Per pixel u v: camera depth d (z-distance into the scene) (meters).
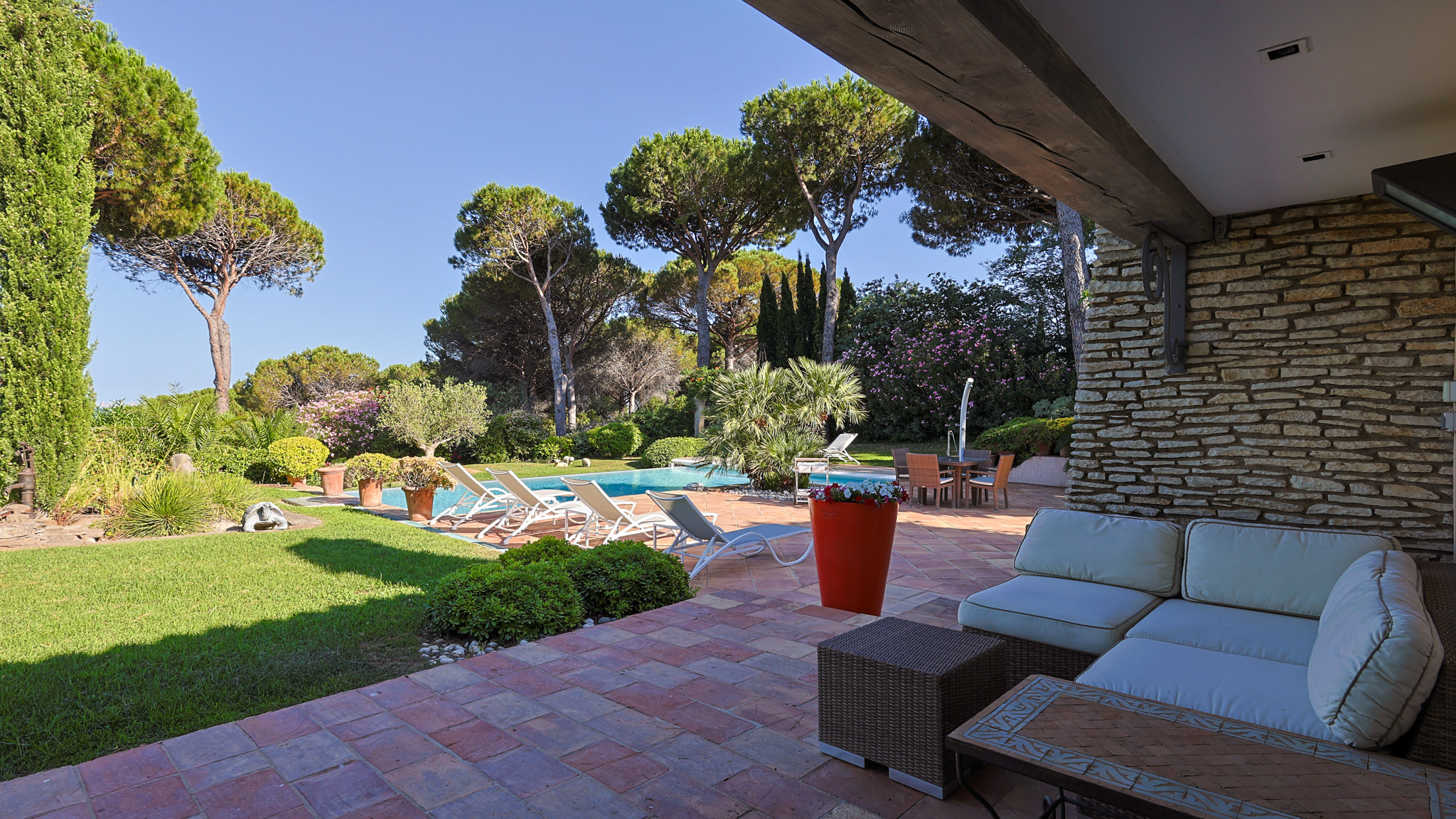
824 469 10.60
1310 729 1.76
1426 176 2.15
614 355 23.19
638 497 10.06
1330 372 3.24
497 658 3.17
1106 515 3.26
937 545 6.24
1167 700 1.98
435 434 15.61
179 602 4.32
